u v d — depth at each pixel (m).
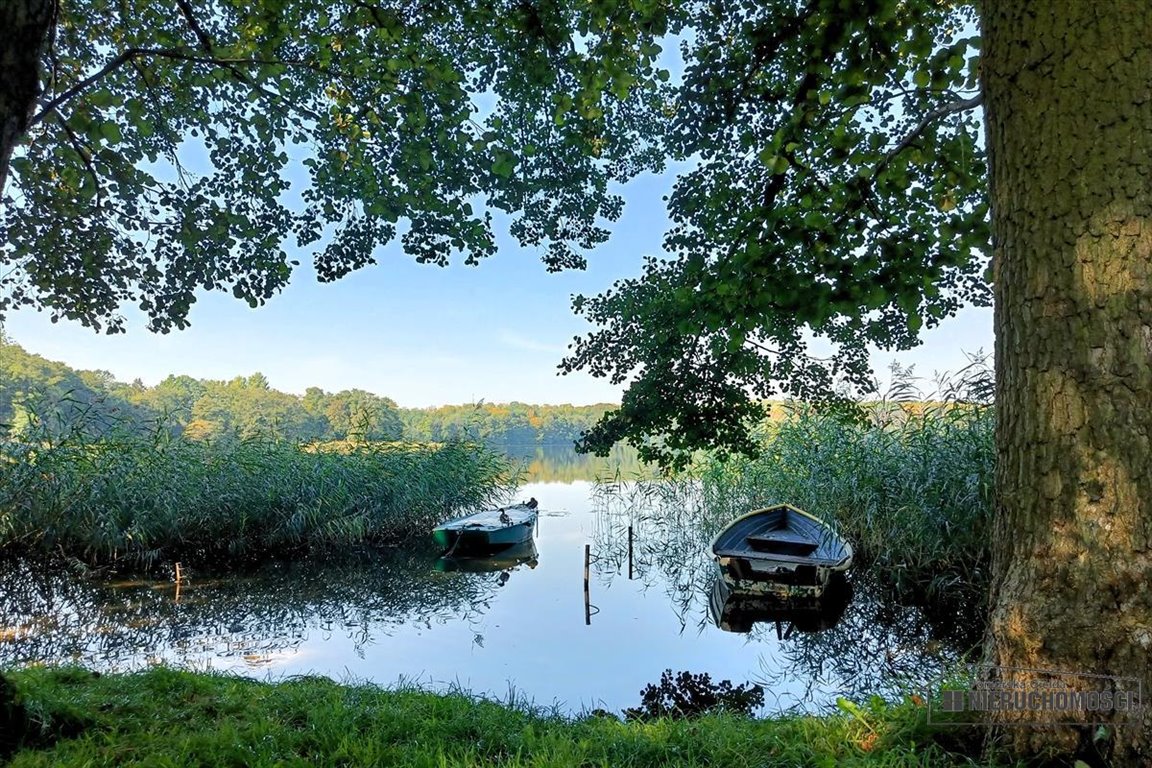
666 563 12.00
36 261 5.46
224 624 8.48
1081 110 2.35
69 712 2.87
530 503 15.67
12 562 10.00
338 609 9.30
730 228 6.02
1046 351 2.36
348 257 6.40
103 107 3.98
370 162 5.30
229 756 2.69
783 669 6.64
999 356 2.60
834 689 5.95
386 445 15.03
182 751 2.67
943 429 9.08
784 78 5.63
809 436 11.19
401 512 14.05
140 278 5.82
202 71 5.02
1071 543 2.25
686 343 6.82
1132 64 2.29
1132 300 2.20
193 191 5.66
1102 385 2.22
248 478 12.30
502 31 4.77
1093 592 2.19
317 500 12.39
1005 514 2.51
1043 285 2.38
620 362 7.79
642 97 6.85
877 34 4.27
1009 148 2.56
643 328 7.36
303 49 5.19
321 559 12.35
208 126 5.54
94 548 10.47
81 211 5.33
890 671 6.40
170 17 4.82
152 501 10.96
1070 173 2.35
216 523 11.67
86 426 10.39
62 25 4.70
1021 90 2.51
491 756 3.06
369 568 11.86
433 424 67.12
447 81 4.61
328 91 5.02
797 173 4.83
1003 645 2.42
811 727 3.10
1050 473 2.32
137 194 5.40
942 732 2.63
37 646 7.46
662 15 4.36
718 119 6.20
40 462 9.70
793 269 4.86
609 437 7.12
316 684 4.29
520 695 5.84
